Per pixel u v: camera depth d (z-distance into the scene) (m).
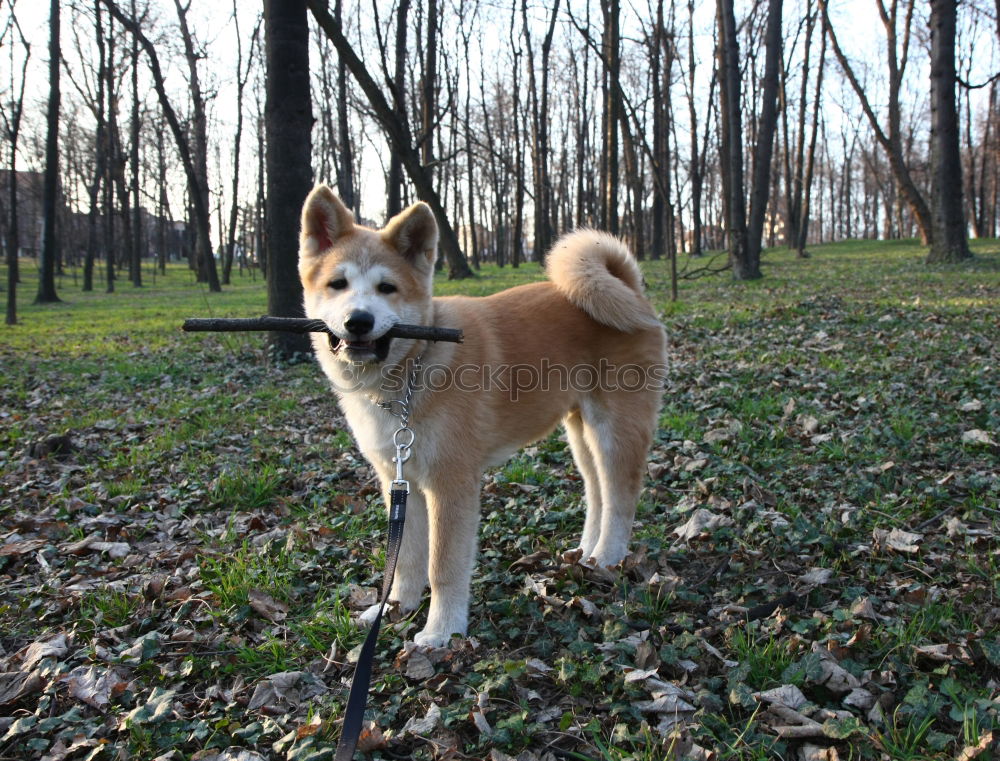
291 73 2.47
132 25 5.22
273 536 1.23
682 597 0.97
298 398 2.16
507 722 0.77
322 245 1.04
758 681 0.83
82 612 1.02
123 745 0.78
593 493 1.19
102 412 2.09
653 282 5.34
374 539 1.21
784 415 1.65
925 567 1.01
